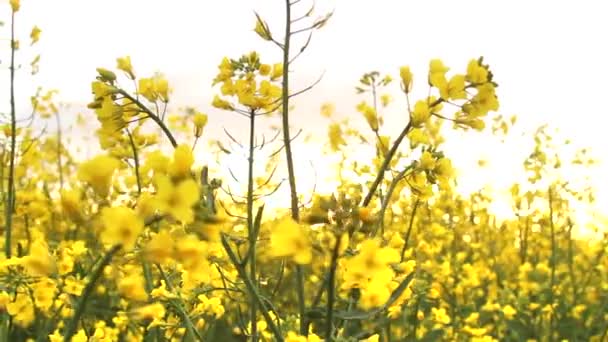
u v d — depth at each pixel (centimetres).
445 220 790
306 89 296
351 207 176
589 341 612
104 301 379
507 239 947
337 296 250
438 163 299
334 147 407
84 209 170
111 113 282
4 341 358
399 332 525
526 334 617
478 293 759
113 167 147
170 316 331
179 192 145
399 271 257
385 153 334
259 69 305
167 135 289
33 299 302
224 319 410
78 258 344
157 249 156
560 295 693
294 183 282
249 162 284
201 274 161
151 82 296
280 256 174
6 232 448
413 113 274
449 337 560
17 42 495
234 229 293
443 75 268
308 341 211
